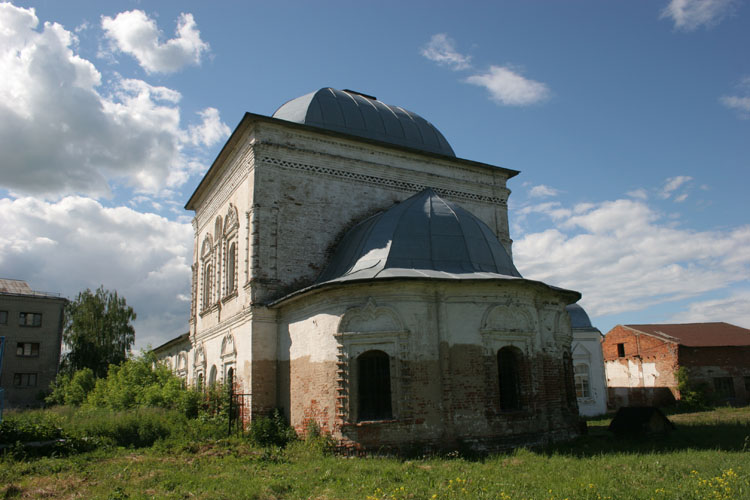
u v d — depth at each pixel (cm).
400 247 1794
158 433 1828
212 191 2777
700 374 3772
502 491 1005
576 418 1941
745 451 1426
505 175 2736
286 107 2503
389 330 1630
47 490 1134
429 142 2636
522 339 1752
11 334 5544
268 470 1317
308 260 2120
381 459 1462
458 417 1598
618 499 934
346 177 2281
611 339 4362
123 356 5588
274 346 1994
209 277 2789
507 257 1992
